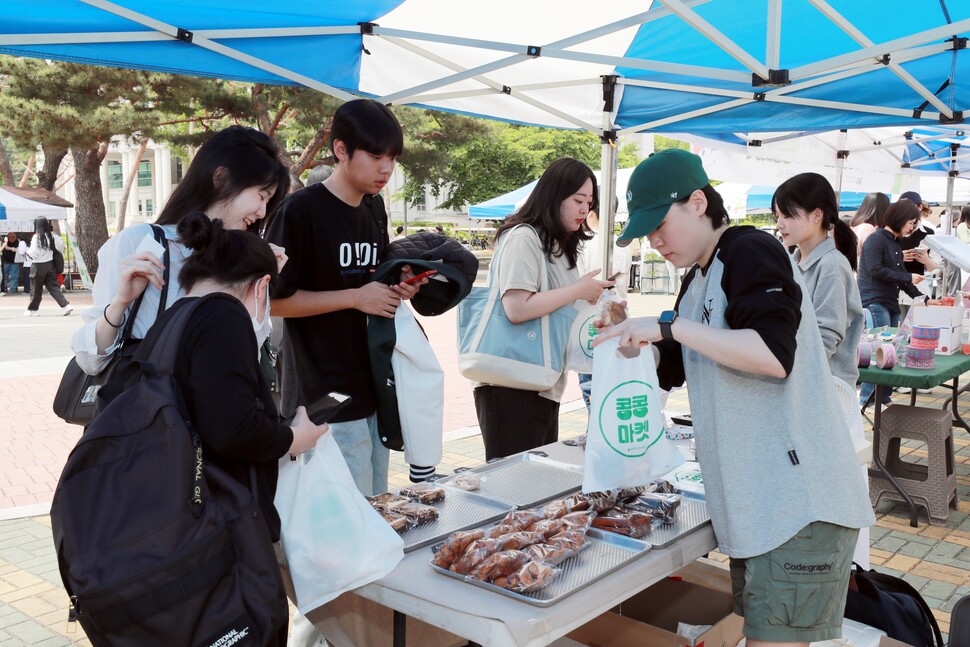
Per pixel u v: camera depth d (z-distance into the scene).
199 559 1.42
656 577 1.80
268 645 1.50
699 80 4.25
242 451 1.53
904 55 3.44
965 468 5.42
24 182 29.16
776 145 6.65
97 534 1.41
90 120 15.00
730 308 1.70
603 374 1.96
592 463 1.95
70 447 5.88
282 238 2.40
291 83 3.56
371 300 2.46
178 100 15.91
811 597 1.78
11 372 8.80
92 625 1.42
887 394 5.86
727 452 1.80
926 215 8.62
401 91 4.01
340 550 1.70
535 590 1.58
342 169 2.49
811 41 3.88
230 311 1.58
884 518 4.50
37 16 2.56
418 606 1.62
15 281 20.41
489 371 2.90
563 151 33.56
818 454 1.78
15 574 3.71
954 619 2.14
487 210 16.44
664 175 1.79
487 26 3.71
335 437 2.53
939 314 4.81
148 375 1.54
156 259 1.79
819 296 3.35
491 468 2.54
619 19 3.66
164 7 2.80
